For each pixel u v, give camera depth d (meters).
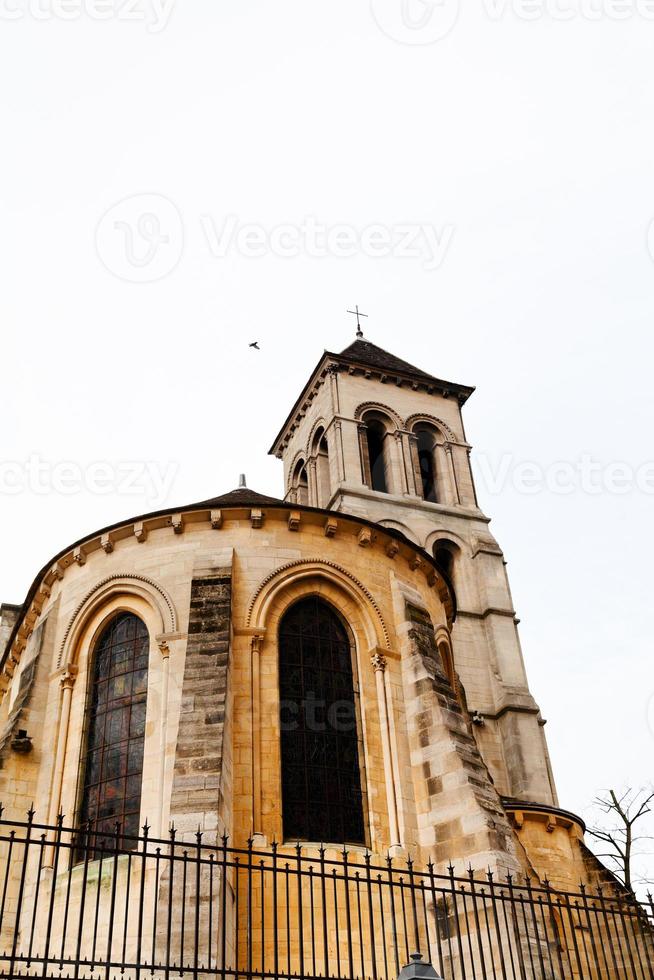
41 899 19.61
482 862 19.17
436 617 26.56
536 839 28.97
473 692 44.28
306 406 58.19
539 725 43.28
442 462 53.91
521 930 17.66
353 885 19.39
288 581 23.06
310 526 24.27
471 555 49.56
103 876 19.14
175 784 18.22
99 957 18.06
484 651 46.19
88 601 23.42
